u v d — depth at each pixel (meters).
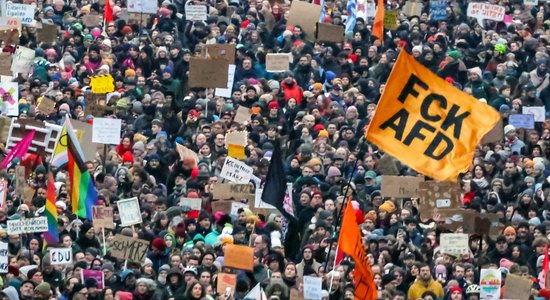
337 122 54.22
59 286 42.22
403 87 36.59
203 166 49.00
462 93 36.56
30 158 48.41
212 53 58.66
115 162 50.19
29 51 57.84
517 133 56.03
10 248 43.91
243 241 45.09
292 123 54.72
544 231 46.16
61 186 47.09
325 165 50.53
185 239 45.03
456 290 42.22
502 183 50.47
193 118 54.44
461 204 46.44
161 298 41.59
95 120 49.31
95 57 59.44
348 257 43.47
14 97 53.44
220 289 41.72
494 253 45.28
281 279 41.81
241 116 54.38
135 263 42.81
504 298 42.34
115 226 45.41
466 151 36.38
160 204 47.00
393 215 46.03
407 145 36.50
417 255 43.56
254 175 48.91
